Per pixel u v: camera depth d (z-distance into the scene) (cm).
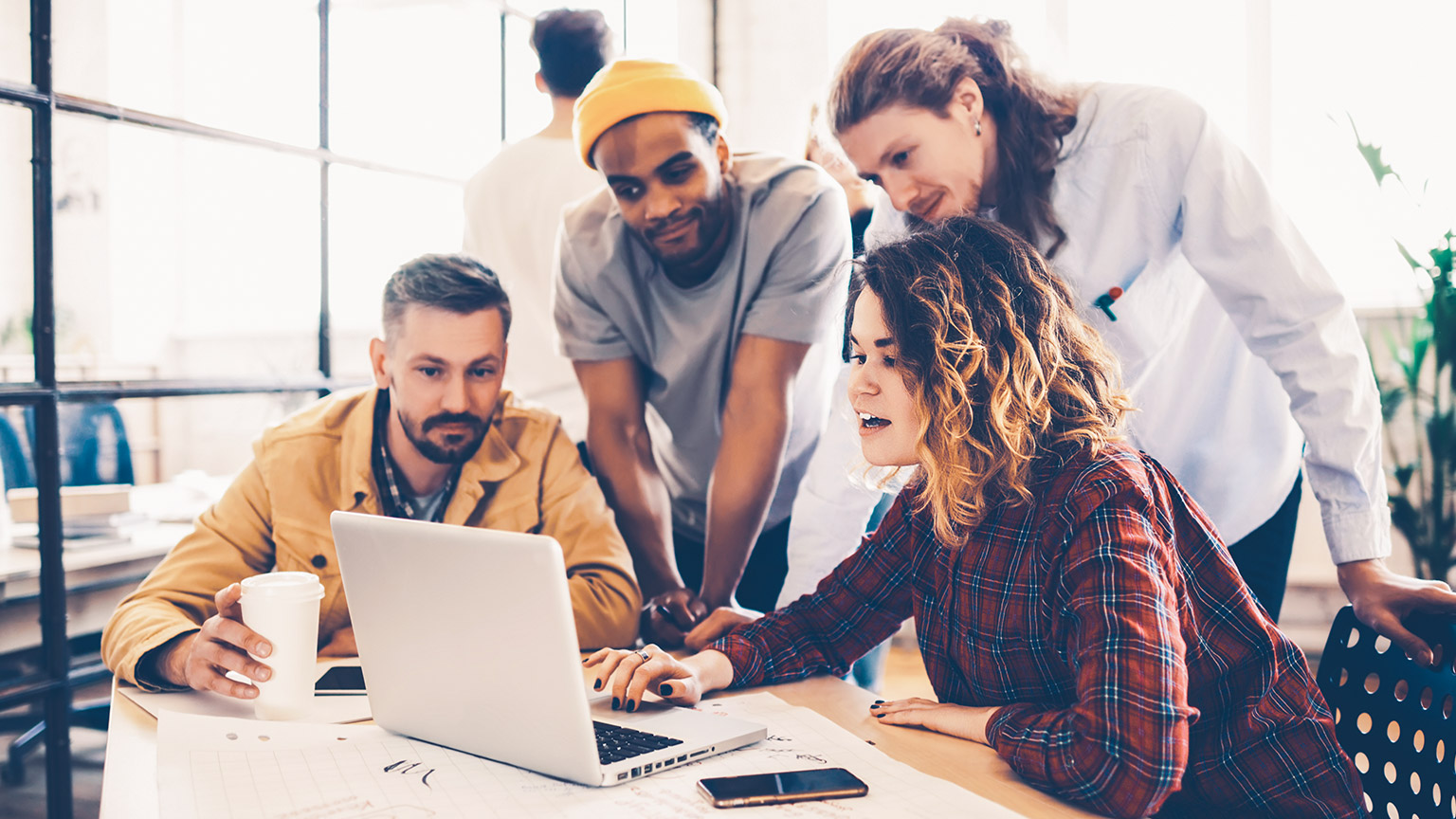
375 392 146
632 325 166
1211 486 158
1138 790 71
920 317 91
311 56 178
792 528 160
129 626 108
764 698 102
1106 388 95
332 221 181
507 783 77
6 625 163
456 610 80
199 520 134
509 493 147
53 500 145
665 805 73
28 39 138
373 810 71
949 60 155
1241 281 141
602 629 138
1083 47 261
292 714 95
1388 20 269
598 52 176
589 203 165
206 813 70
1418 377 265
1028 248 96
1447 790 87
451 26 183
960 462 90
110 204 462
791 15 240
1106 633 76
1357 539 129
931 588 105
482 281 147
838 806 72
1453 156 267
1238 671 91
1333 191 279
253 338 489
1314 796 88
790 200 163
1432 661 93
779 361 165
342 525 87
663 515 168
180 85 169
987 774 81
